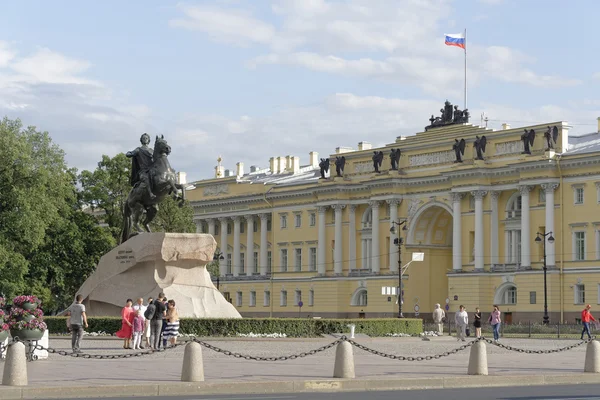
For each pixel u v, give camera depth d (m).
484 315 126.56
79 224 105.88
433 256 139.38
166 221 117.94
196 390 32.25
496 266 126.50
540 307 120.12
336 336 67.38
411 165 138.25
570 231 119.50
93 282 59.00
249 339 59.19
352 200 146.75
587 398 30.47
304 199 153.88
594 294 116.44
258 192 162.25
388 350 58.41
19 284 90.00
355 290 144.00
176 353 49.53
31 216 89.38
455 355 53.69
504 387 35.41
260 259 163.12
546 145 121.69
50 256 102.00
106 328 57.38
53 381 33.09
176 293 57.25
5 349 42.81
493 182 127.75
